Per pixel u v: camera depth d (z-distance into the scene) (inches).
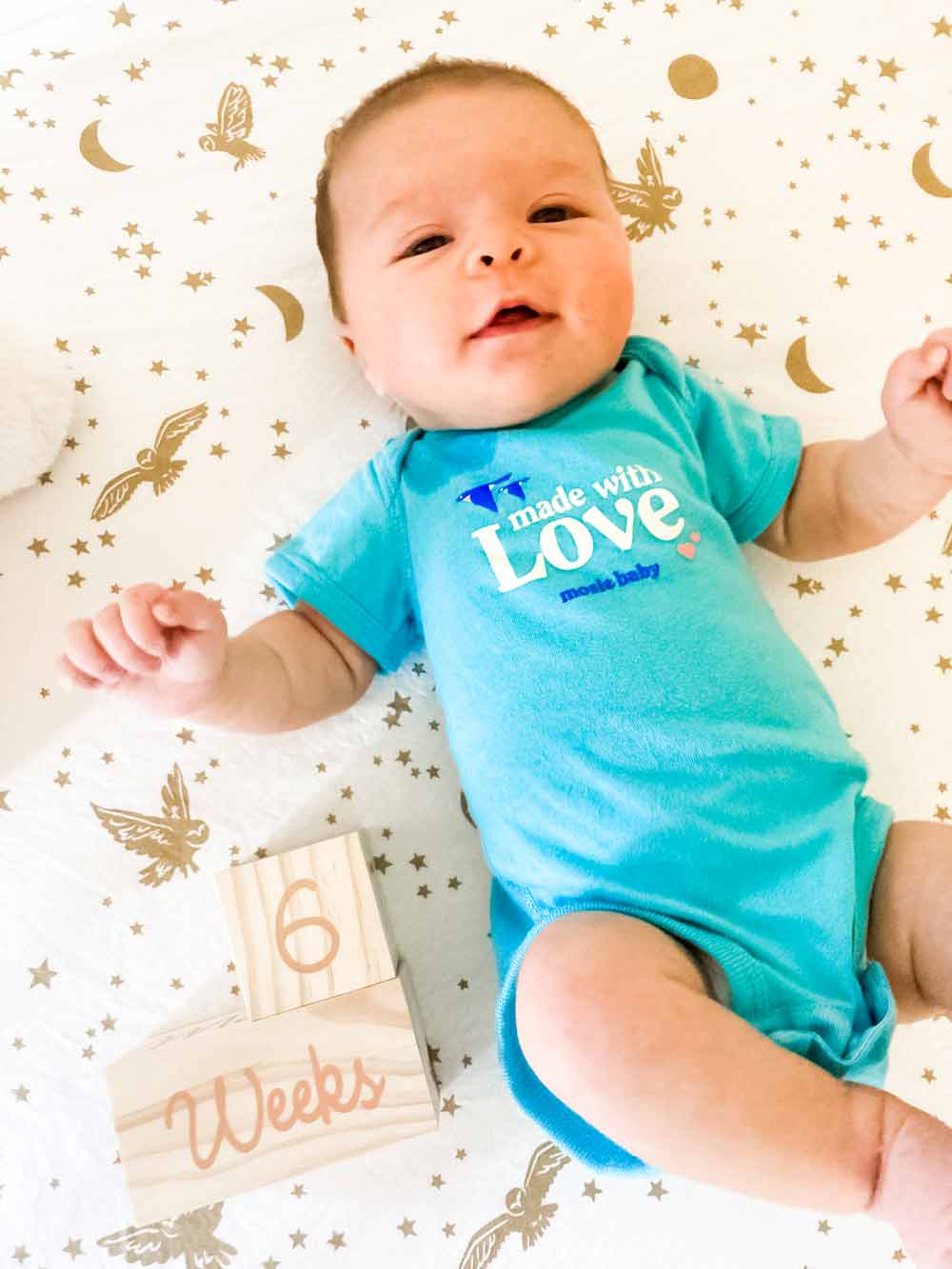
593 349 32.4
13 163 38.9
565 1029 25.6
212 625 26.8
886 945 31.2
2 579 36.3
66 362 37.8
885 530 35.4
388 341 32.7
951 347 29.4
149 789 35.9
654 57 42.8
